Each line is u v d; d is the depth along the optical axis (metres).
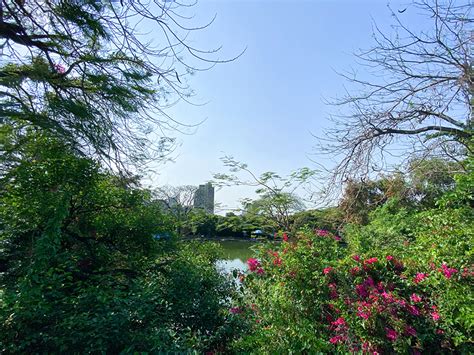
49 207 3.43
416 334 2.59
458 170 4.64
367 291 2.93
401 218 5.26
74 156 3.81
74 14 2.95
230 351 3.28
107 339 2.57
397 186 5.80
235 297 3.96
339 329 2.74
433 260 3.04
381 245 4.38
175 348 2.66
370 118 5.05
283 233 4.48
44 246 2.97
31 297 2.52
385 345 2.59
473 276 2.73
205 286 4.51
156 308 3.48
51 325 2.60
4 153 3.46
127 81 3.47
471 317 2.39
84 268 4.20
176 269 4.43
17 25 3.12
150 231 4.63
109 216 4.46
